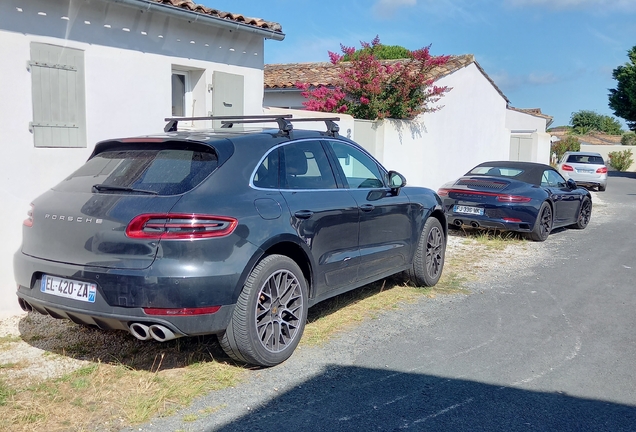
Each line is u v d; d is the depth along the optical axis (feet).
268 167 16.11
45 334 17.89
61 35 21.01
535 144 75.46
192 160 14.88
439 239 24.18
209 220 13.69
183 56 26.12
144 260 13.28
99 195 14.34
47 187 20.84
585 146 172.04
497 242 34.81
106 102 22.79
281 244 15.69
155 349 16.60
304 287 16.35
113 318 13.39
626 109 142.82
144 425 12.49
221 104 28.32
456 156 54.39
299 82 48.80
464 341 17.93
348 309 20.75
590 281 25.90
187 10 24.58
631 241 36.88
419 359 16.40
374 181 20.58
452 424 12.80
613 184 97.45
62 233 14.16
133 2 22.29
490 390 14.52
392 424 12.75
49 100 20.76
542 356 16.87
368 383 14.76
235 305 14.38
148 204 13.65
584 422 13.00
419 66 47.03
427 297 22.62
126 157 15.61
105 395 13.74
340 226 17.76
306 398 13.89
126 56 23.45
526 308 21.57
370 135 42.39
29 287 14.66
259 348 14.90
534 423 12.91
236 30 27.86
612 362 16.52
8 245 19.76
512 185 35.19
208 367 15.34
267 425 12.60
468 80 55.06
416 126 46.39
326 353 16.69
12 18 19.45
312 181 17.52
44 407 13.06
